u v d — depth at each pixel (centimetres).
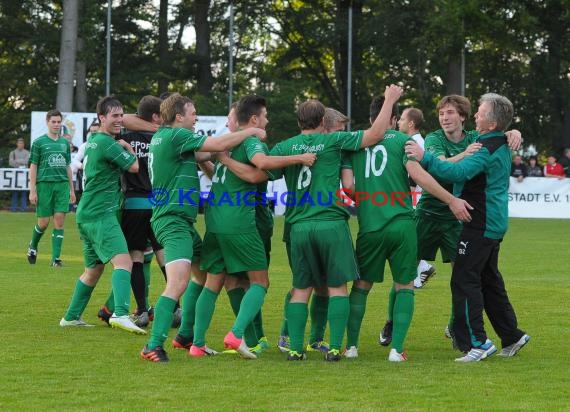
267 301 2423
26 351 1725
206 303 1733
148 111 2092
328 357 1673
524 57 8512
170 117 1727
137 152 2073
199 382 1480
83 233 1969
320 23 8969
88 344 1806
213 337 1934
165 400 1362
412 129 2061
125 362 1634
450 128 1919
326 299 1800
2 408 1312
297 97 8788
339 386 1457
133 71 8938
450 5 7644
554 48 8375
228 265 1714
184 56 9188
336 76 9231
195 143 1684
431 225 1953
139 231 2070
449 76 8012
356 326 1731
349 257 1675
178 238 1691
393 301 1838
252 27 9281
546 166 6400
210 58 9200
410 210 1709
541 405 1343
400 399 1373
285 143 1722
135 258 2083
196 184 1722
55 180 3147
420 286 2666
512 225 5481
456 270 1712
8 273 2948
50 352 1719
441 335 1969
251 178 1686
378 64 8894
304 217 1689
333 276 1673
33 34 8900
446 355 1748
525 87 8594
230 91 6725
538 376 1541
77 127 5775
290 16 9375
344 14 8875
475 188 1702
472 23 7719
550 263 3397
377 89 8875
